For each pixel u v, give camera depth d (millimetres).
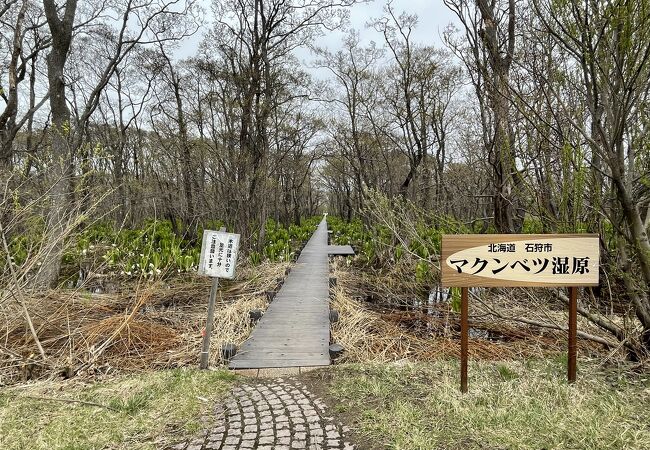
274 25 10922
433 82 13562
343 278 8891
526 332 4586
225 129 13133
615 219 3488
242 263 9844
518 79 4145
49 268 6605
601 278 4500
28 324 4000
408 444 2439
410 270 7246
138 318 5492
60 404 2980
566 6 2857
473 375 3393
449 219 6051
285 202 25141
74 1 7887
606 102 2926
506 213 5254
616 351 3576
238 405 3049
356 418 2803
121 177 13500
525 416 2650
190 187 12477
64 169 6605
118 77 16484
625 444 2311
